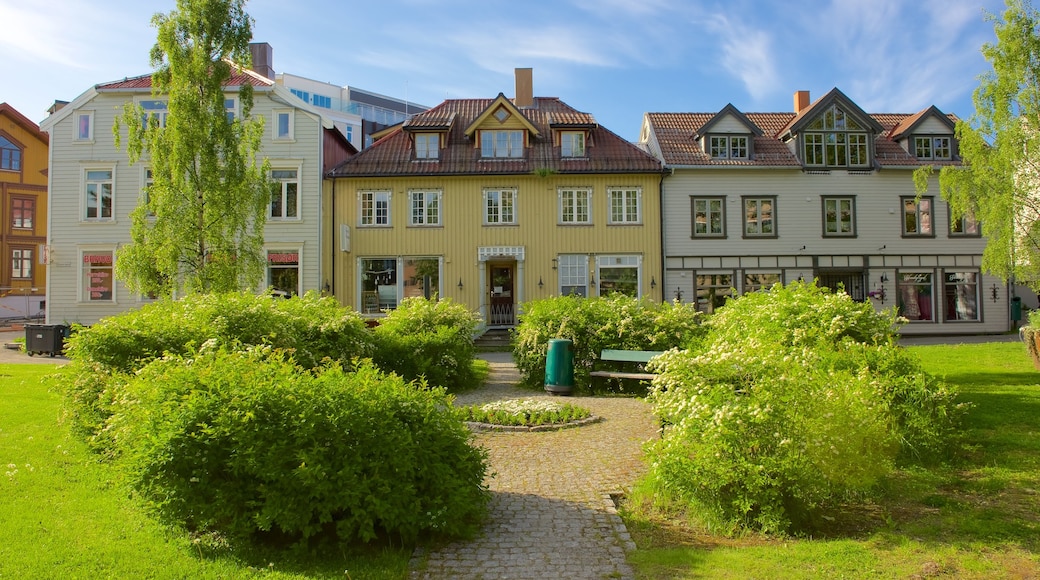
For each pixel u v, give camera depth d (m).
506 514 5.96
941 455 7.25
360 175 26.88
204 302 10.27
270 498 4.76
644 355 12.02
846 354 8.23
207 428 4.71
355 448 4.95
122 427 5.44
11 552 4.79
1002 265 15.20
